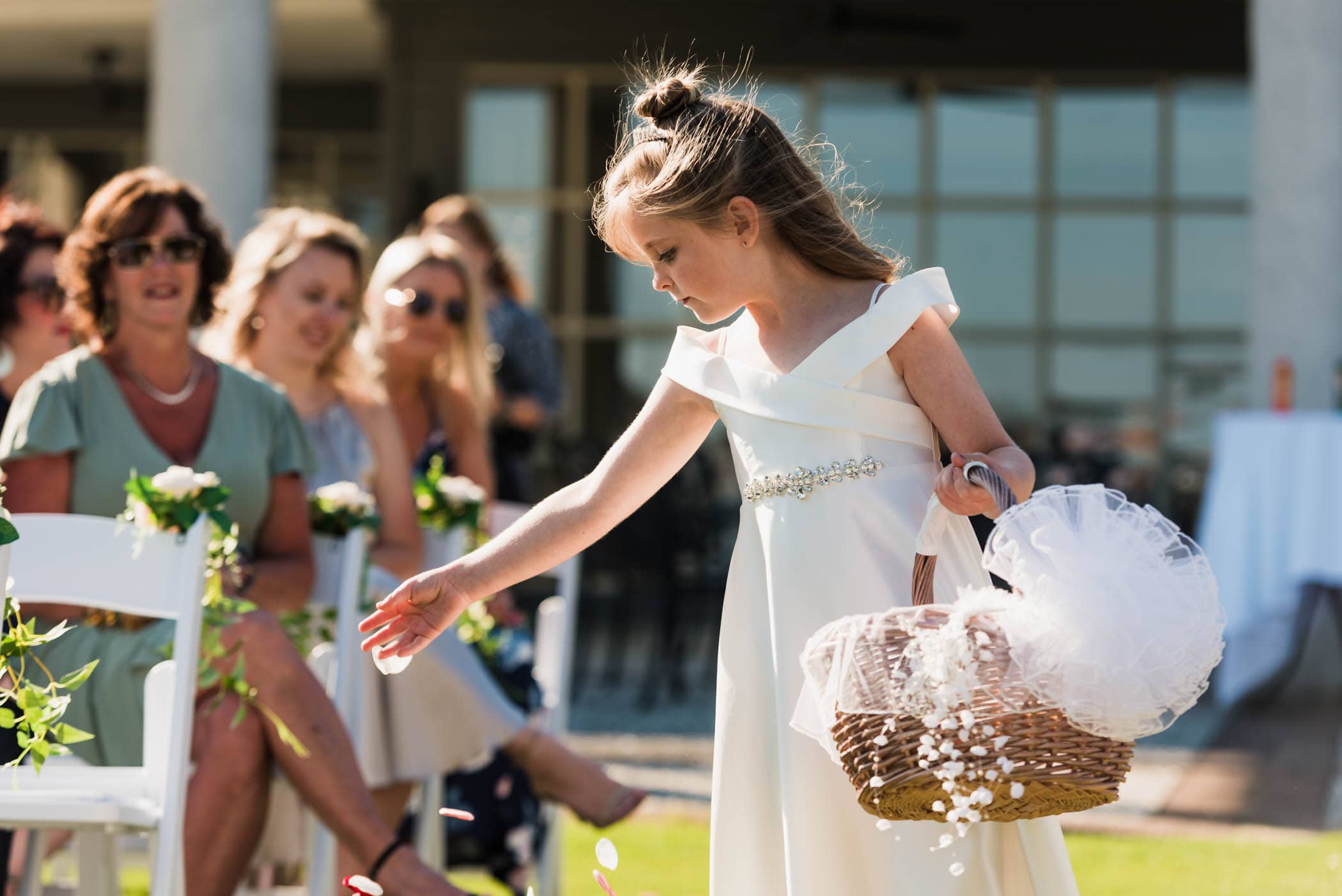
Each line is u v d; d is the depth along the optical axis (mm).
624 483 3199
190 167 10844
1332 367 10336
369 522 4770
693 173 2977
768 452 3023
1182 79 14477
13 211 5172
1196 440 14516
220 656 3791
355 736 4480
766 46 14273
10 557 3477
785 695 2961
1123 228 14562
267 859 4656
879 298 3012
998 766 2479
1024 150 14555
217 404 4555
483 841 5316
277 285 5254
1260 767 8016
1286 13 10453
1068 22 14336
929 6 14305
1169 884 5535
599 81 14359
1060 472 11562
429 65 14281
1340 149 10414
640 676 11578
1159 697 2502
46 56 16406
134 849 6355
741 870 3049
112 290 4441
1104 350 14594
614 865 2980
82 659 4078
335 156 16797
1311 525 9117
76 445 4309
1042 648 2479
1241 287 14531
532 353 8273
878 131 14484
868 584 2939
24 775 3715
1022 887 2930
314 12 14703
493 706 5027
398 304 5938
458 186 14297
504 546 3205
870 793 2605
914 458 3012
